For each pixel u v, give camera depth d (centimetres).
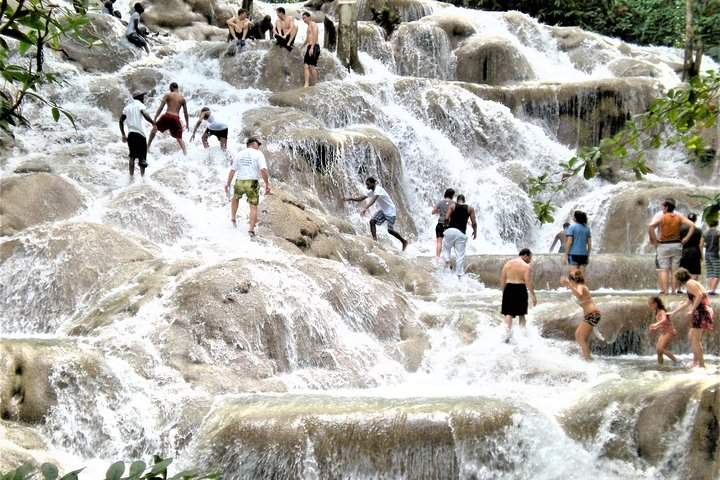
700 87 467
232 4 2662
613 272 1384
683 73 2425
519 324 1091
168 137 1623
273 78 2002
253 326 949
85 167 1416
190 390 857
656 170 1984
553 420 815
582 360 1039
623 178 1936
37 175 1266
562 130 2122
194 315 944
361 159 1672
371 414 768
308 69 1939
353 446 748
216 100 1869
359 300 1092
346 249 1361
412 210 1777
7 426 762
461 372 1017
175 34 2366
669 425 789
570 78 2469
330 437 752
